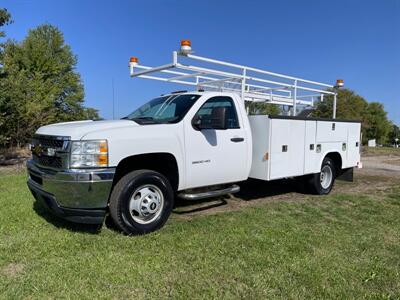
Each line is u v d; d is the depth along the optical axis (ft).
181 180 16.80
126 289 10.37
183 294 10.14
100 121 16.39
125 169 15.98
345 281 11.21
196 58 18.98
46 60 106.22
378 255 13.52
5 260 12.09
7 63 57.67
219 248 13.56
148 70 20.59
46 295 9.91
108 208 15.30
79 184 13.66
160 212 15.93
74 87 114.11
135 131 15.14
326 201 22.77
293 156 21.88
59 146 14.29
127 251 13.15
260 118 20.43
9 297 9.70
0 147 51.85
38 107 56.65
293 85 25.77
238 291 10.39
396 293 10.64
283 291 10.46
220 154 18.28
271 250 13.53
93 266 11.72
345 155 26.48
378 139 203.31
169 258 12.57
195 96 18.20
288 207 20.59
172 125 16.37
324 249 13.89
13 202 19.84
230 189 19.02
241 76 21.18
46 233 14.80
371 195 25.26
